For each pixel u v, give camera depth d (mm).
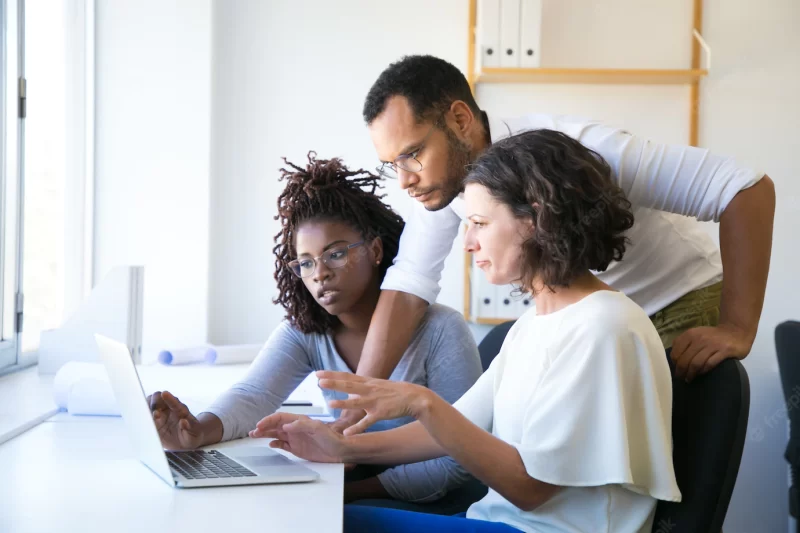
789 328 2223
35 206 2562
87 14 2842
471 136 1615
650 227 1636
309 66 3041
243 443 1460
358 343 1712
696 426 1188
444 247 1691
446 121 1572
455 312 1708
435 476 1484
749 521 2961
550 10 2975
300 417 1346
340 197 1605
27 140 2482
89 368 1728
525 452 1111
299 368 1692
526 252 1176
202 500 1080
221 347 2568
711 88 2986
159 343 2891
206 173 2895
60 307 2799
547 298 1227
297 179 1628
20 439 1464
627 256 1671
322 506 1059
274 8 3029
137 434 1249
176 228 2887
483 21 2785
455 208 1663
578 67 2980
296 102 3041
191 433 1387
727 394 1170
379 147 1608
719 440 1152
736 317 1421
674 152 1508
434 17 3029
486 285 2955
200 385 2113
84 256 2863
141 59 2869
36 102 2557
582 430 1101
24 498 1083
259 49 3027
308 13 3033
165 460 1145
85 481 1176
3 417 1606
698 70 2840
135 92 2869
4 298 2354
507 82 2998
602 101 3002
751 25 2979
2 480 1179
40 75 2590
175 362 2504
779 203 2982
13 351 2389
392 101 1562
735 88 2986
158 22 2873
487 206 1193
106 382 1687
